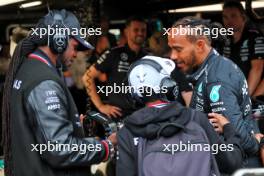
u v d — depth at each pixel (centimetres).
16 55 256
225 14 445
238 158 246
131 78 244
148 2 579
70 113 251
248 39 440
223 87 262
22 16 597
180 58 271
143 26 446
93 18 435
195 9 613
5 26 604
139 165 229
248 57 441
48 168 244
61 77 258
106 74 450
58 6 491
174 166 225
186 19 272
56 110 239
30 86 241
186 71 276
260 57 438
